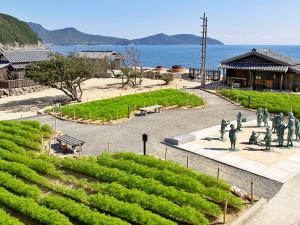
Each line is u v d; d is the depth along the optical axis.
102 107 41.22
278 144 29.16
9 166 22.34
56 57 49.81
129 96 48.88
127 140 30.80
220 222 17.27
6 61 64.81
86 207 17.50
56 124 36.38
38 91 67.44
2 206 18.48
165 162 22.92
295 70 56.47
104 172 21.53
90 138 31.39
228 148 28.25
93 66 52.47
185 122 37.19
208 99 50.84
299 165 24.67
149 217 16.27
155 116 39.91
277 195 20.34
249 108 43.81
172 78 75.38
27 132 30.47
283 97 47.72
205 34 61.41
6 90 62.16
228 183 21.41
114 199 18.08
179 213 16.86
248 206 18.83
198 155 26.81
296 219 17.77
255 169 23.92
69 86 50.66
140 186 19.73
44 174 22.84
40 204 18.42
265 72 59.69
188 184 19.78
